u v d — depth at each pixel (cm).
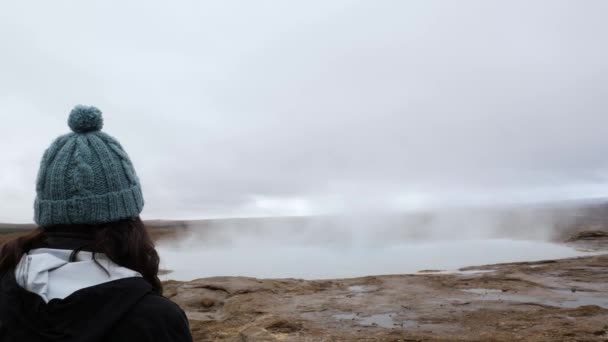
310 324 909
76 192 107
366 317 965
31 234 118
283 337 806
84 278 102
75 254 106
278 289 1309
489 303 1058
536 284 1295
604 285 1266
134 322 96
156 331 97
